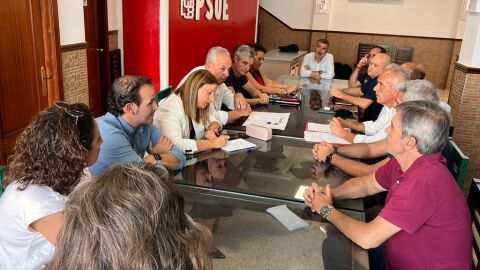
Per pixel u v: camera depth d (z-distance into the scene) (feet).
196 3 16.03
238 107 9.32
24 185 3.49
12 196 3.52
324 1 26.66
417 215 3.98
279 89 12.21
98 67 15.88
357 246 4.07
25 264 3.51
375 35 26.73
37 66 9.70
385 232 4.01
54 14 9.82
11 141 8.91
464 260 4.15
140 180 1.97
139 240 1.83
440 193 4.01
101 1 15.40
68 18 10.69
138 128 5.80
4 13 8.46
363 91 12.15
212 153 6.59
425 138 4.11
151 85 5.58
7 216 3.50
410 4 25.79
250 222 4.41
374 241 4.00
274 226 4.35
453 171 5.94
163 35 13.98
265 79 13.38
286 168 6.07
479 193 5.53
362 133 8.59
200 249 2.06
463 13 24.76
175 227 1.96
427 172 4.08
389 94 7.87
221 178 5.57
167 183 2.04
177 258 1.92
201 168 5.92
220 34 19.08
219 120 8.38
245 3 21.95
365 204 5.19
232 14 20.27
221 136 7.01
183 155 6.06
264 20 27.78
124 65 14.58
